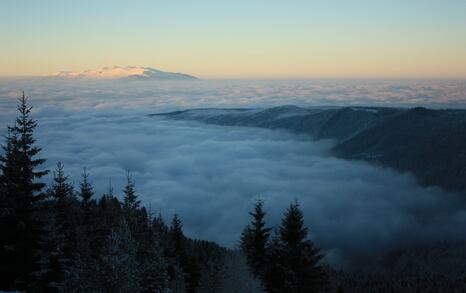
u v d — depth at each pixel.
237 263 42.97
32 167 24.00
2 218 23.67
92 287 20.28
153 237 35.66
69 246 28.36
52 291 25.02
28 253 24.05
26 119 23.75
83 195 36.00
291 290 27.78
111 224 41.00
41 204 25.33
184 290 40.84
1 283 23.88
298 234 28.91
